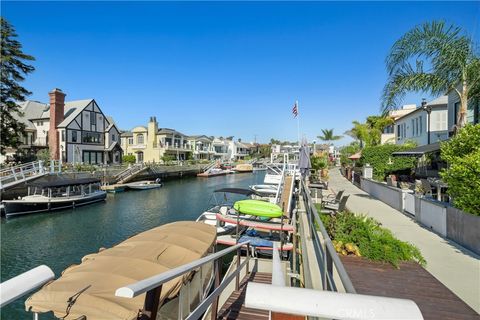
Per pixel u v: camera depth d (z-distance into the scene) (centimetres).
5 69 2795
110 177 3384
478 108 1285
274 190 1859
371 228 640
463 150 757
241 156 9900
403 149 1905
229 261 1095
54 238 1512
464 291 456
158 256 610
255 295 101
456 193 734
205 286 686
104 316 432
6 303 111
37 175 2405
